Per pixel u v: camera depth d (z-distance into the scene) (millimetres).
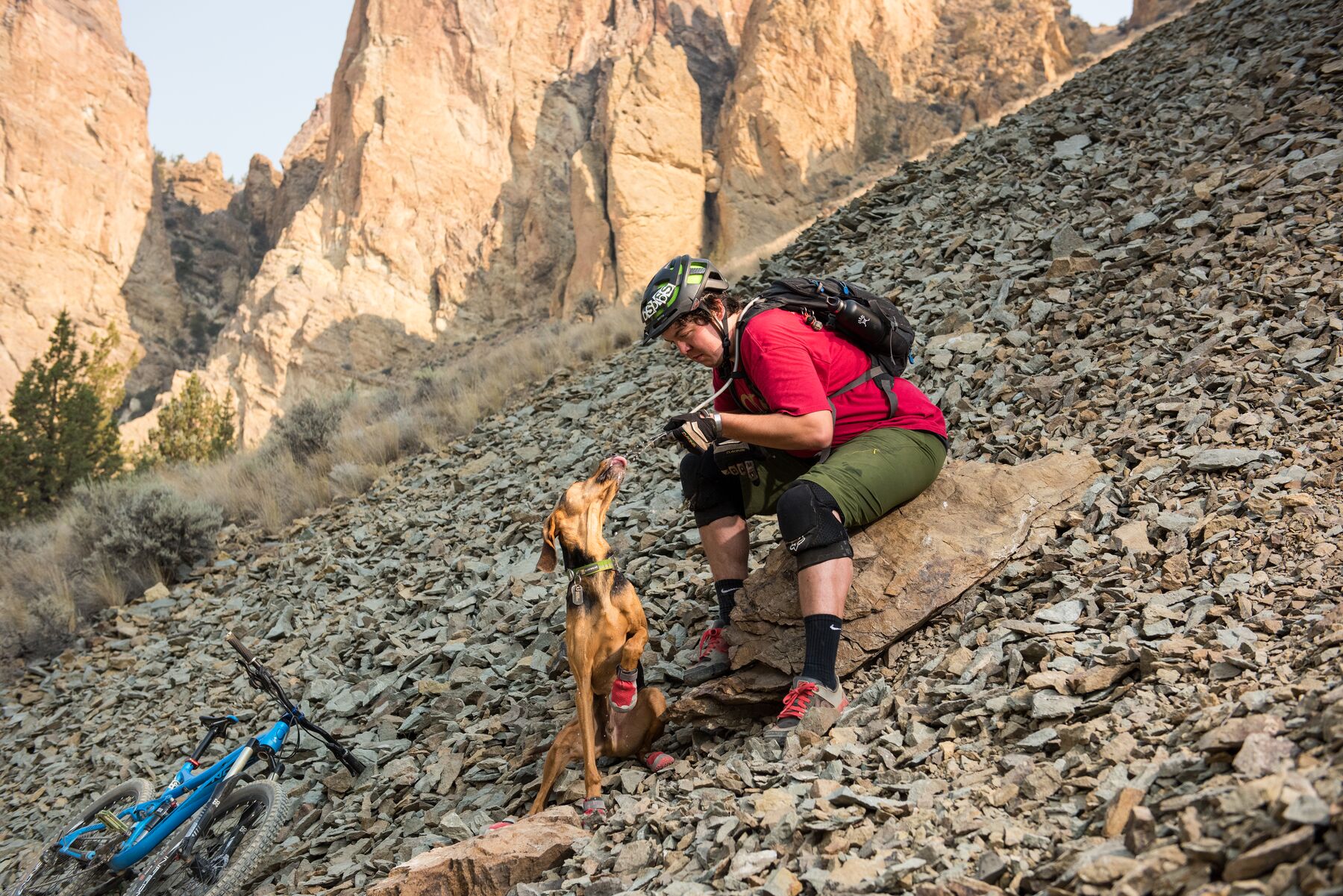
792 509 3328
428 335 50594
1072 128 9539
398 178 53438
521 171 54656
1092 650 3182
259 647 7504
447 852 3197
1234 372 4668
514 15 58656
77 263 55719
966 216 9031
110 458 23531
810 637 3320
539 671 5043
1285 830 1876
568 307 47812
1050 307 6438
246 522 11789
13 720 7836
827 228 11312
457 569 7324
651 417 9148
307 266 51375
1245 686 2646
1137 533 3773
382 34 56969
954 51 57250
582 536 3459
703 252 48938
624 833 3152
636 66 50625
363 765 4805
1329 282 5016
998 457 5020
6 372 50812
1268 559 3314
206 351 59344
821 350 3521
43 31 57406
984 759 2869
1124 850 2129
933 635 3691
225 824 4445
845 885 2377
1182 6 58156
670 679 4246
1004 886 2219
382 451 12398
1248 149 7191
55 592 10039
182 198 71438
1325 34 8180
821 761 3109
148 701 7309
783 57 51750
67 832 4629
